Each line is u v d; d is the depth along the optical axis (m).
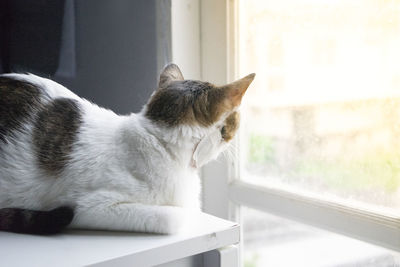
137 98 1.23
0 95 0.88
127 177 0.81
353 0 0.95
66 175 0.82
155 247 0.72
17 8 1.06
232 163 1.18
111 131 0.88
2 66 1.08
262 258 1.20
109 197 0.79
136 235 0.78
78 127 0.87
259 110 1.19
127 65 1.20
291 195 1.06
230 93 0.87
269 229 1.17
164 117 0.86
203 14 1.21
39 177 0.83
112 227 0.78
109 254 0.69
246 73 1.21
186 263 0.79
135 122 0.87
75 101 0.93
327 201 0.99
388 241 0.85
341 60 0.99
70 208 0.78
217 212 1.24
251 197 1.14
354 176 0.97
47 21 1.09
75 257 0.68
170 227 0.76
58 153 0.83
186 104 0.87
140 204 0.80
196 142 0.87
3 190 0.83
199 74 1.25
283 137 1.14
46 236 0.77
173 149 0.85
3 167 0.83
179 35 1.19
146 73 1.23
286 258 1.14
